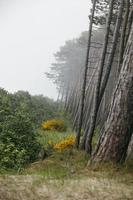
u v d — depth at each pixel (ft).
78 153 49.11
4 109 67.82
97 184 33.63
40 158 51.06
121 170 37.88
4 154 46.96
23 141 52.90
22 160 46.75
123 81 39.75
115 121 39.86
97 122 114.01
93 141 71.26
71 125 120.37
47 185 32.42
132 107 39.68
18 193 30.09
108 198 30.78
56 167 42.14
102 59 55.83
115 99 40.24
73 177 36.24
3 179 32.19
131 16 58.90
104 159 39.55
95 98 54.60
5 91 102.99
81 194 31.22
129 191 32.48
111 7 58.34
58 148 58.29
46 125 91.66
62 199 30.30
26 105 99.45
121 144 39.60
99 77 55.01
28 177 34.35
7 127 54.85
